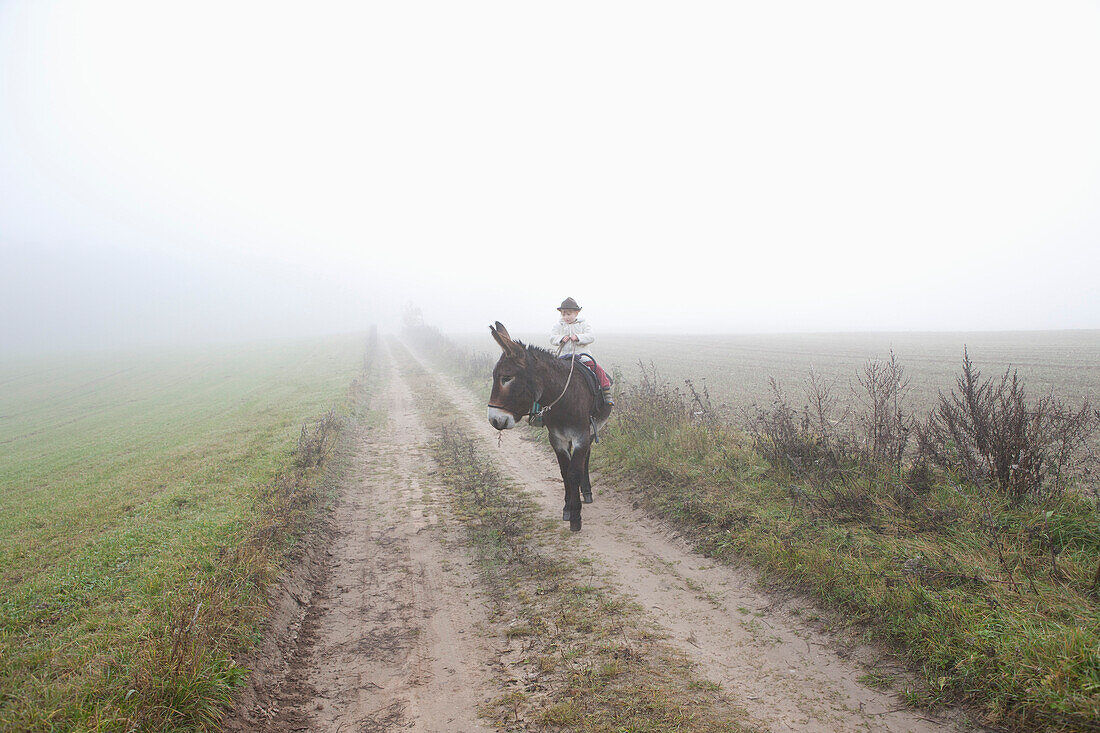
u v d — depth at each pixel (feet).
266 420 56.03
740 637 15.28
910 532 17.37
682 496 24.07
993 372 67.82
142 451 49.44
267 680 14.49
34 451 60.95
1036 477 18.07
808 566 16.67
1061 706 10.07
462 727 12.66
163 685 11.87
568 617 16.83
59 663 14.15
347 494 31.76
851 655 13.92
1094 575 13.55
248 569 18.01
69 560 22.57
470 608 18.30
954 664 12.21
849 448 23.21
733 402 49.78
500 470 34.58
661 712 12.42
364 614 18.49
